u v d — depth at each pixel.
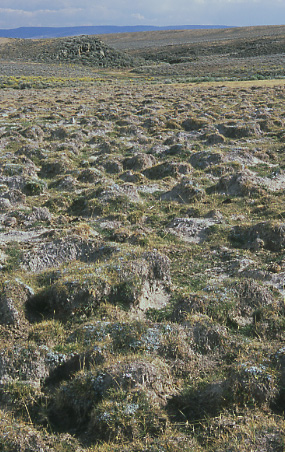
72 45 121.94
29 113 35.72
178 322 8.55
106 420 5.99
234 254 11.41
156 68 99.06
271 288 9.53
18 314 8.48
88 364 7.23
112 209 15.21
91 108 38.34
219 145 24.30
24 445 5.73
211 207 15.33
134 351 7.36
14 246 12.12
